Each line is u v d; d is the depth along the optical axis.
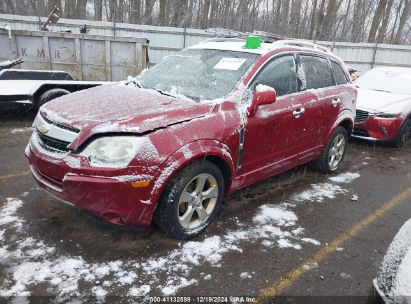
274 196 4.51
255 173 3.95
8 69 6.40
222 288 2.81
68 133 2.99
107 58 7.65
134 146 2.85
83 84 6.98
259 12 24.91
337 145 5.39
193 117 3.23
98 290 2.69
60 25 12.50
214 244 3.36
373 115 6.86
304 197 4.55
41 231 3.36
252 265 3.11
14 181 4.36
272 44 4.35
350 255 3.37
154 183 2.92
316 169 5.36
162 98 3.55
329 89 4.91
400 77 7.97
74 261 2.98
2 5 18.30
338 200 4.56
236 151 3.56
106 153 2.84
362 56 16.53
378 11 21.11
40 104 6.61
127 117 3.01
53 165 2.97
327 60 5.02
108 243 3.25
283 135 4.13
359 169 5.87
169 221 3.15
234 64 3.94
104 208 2.88
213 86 3.73
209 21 21.17
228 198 4.32
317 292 2.84
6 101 6.26
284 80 4.19
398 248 2.16
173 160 2.97
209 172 3.34
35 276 2.78
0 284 2.68
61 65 7.51
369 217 4.16
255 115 3.68
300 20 24.17
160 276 2.89
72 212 3.71
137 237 3.36
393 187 5.16
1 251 3.04
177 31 14.63
